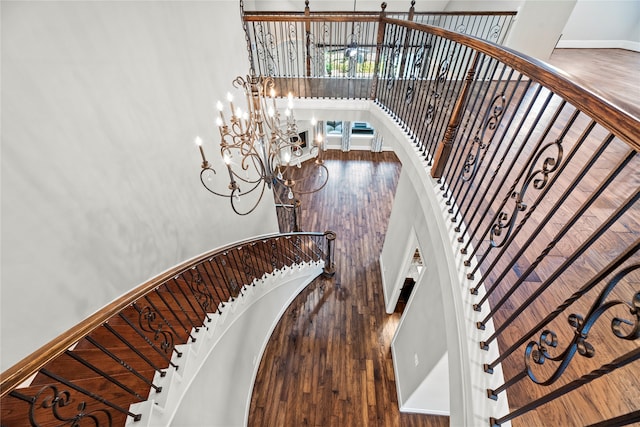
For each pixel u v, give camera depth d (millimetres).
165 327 2205
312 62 5203
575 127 2535
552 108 3029
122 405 1608
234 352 2779
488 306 1394
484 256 1420
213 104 2773
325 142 8953
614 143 2227
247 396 3184
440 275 1845
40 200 1607
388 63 3990
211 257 2438
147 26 2062
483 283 1474
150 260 2477
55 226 1698
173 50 2287
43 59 1537
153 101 2223
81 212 1843
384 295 4496
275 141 1982
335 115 4055
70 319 1841
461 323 1427
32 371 936
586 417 1021
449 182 2053
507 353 1131
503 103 1416
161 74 2240
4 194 1458
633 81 3465
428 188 2197
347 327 4066
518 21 4121
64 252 1767
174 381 1779
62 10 1590
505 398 1160
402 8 6516
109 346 1969
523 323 1294
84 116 1781
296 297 4508
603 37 5434
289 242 5023
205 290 2459
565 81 914
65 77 1650
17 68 1438
